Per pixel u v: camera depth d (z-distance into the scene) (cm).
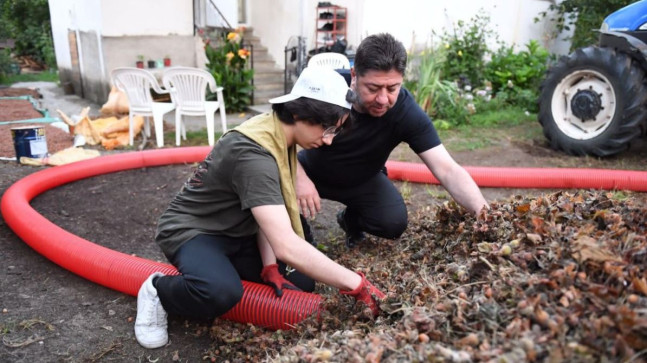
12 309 242
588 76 509
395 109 236
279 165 191
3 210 345
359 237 308
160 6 834
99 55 841
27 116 758
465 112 687
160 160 494
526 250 167
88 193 414
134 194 414
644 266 141
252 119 198
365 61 209
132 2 811
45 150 507
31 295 255
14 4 1647
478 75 808
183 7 854
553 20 911
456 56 811
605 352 117
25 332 224
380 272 236
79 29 919
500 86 820
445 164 238
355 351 145
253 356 198
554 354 116
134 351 213
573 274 140
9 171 466
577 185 422
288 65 859
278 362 160
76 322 233
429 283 177
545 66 799
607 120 498
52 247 281
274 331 213
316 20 808
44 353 210
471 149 553
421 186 438
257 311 213
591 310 129
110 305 247
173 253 213
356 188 276
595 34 800
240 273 230
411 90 717
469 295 160
